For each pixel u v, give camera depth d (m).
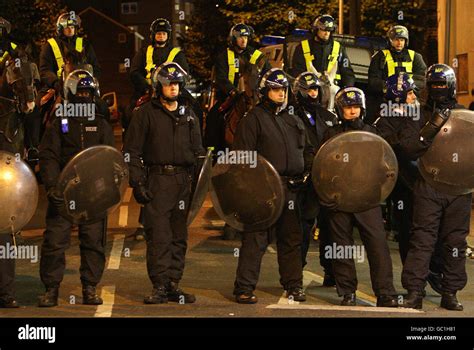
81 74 9.75
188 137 9.88
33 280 11.43
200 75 48.28
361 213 9.77
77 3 97.81
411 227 10.02
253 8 38.69
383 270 9.77
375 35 36.44
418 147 9.61
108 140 9.84
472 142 9.59
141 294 10.48
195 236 14.91
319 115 10.91
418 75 14.42
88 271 9.88
